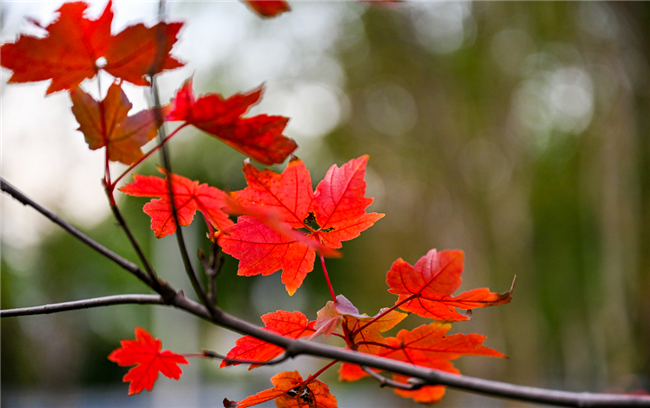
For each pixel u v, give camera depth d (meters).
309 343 0.78
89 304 0.83
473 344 1.09
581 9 8.84
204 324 16.30
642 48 8.12
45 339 14.18
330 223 1.10
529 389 0.73
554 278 12.57
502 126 11.58
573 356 12.47
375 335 1.10
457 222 12.38
